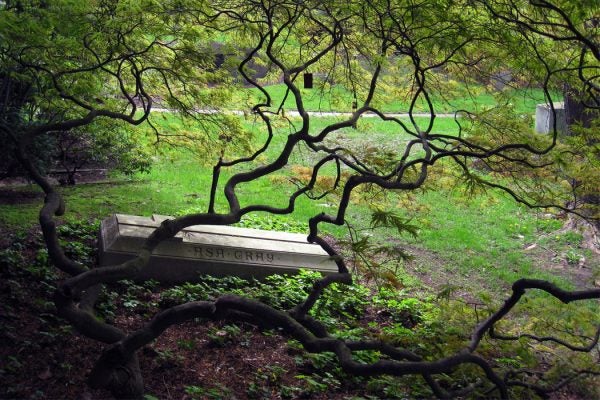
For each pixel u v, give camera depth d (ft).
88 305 23.94
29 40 26.16
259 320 24.80
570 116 43.21
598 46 27.58
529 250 46.85
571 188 31.27
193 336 28.81
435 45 27.99
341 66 34.81
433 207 52.90
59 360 24.47
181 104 33.42
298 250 35.91
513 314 31.99
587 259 45.62
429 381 22.74
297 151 62.18
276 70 34.88
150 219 34.53
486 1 25.84
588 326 28.02
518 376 28.07
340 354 20.95
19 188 46.47
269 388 25.63
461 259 44.42
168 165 57.00
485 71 30.81
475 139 27.04
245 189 52.85
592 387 27.45
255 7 29.53
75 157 49.96
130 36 28.94
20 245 33.71
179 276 33.17
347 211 50.16
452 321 30.53
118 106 38.91
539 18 28.50
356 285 37.11
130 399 22.12
